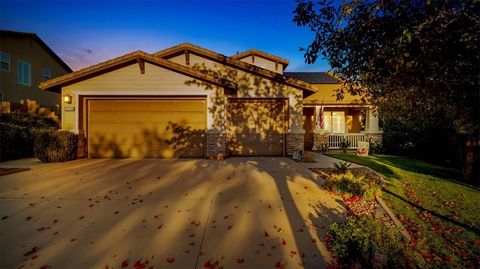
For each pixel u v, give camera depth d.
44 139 9.25
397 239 2.92
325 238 3.44
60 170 7.82
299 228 3.77
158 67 10.17
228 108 11.07
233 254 3.08
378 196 5.33
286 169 8.09
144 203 4.82
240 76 11.00
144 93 10.17
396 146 13.11
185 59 11.66
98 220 4.04
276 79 10.77
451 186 6.39
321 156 12.02
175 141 10.55
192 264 2.88
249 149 11.13
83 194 5.35
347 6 3.11
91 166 8.51
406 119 6.22
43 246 3.23
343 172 7.00
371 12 2.97
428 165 9.69
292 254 3.07
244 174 7.32
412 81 3.21
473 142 6.74
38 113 13.43
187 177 6.94
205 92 10.24
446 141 10.30
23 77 18.94
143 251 3.13
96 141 10.49
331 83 16.89
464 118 4.21
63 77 9.84
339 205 4.77
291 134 10.80
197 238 3.46
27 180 6.53
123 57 9.84
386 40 3.02
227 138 10.79
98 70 9.92
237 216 4.21
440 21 2.55
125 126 10.49
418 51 2.78
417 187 6.29
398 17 2.89
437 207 4.88
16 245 3.25
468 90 3.13
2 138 9.75
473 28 2.44
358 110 17.31
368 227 3.11
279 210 4.48
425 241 3.49
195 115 10.56
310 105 15.18
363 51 3.34
